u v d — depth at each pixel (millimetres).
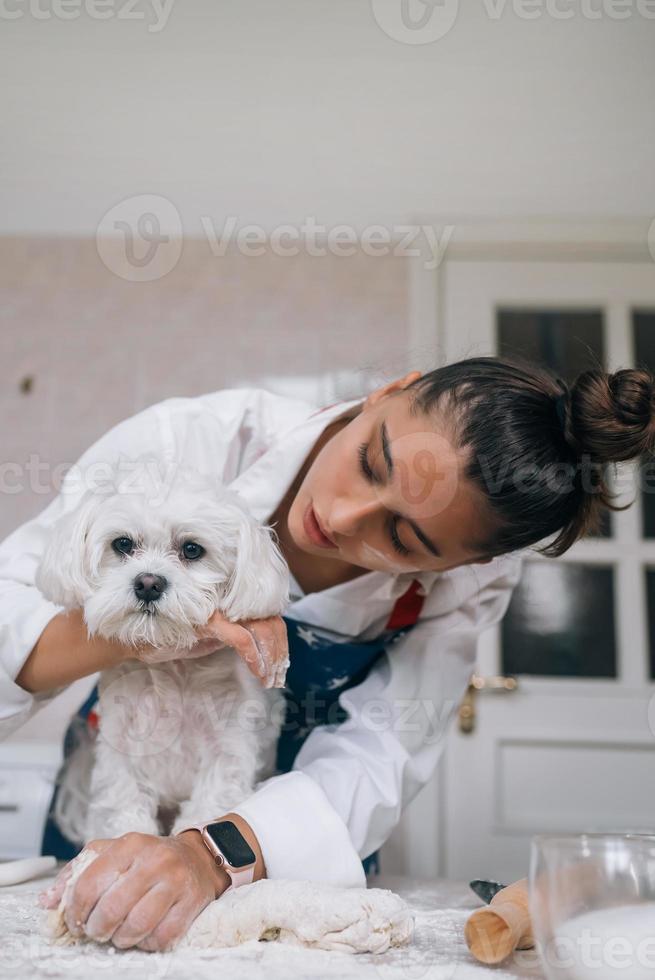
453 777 2680
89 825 1162
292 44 2854
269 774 1246
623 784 2682
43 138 2949
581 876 613
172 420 1267
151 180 2959
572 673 2730
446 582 1266
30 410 2850
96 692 1338
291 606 1246
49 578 1087
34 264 2936
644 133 2930
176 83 2914
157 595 1016
